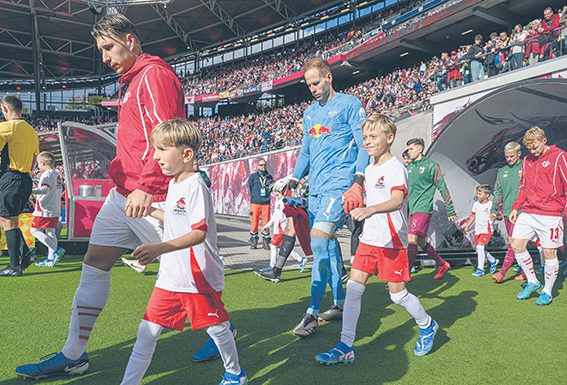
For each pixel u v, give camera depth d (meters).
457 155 5.73
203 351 2.24
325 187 2.82
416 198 4.71
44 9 30.64
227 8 33.06
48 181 4.99
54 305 3.30
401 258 2.31
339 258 3.08
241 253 6.92
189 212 1.67
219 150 27.31
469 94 7.02
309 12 32.84
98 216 2.12
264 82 32.25
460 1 18.80
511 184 4.59
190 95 39.22
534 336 2.69
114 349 2.39
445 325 2.93
